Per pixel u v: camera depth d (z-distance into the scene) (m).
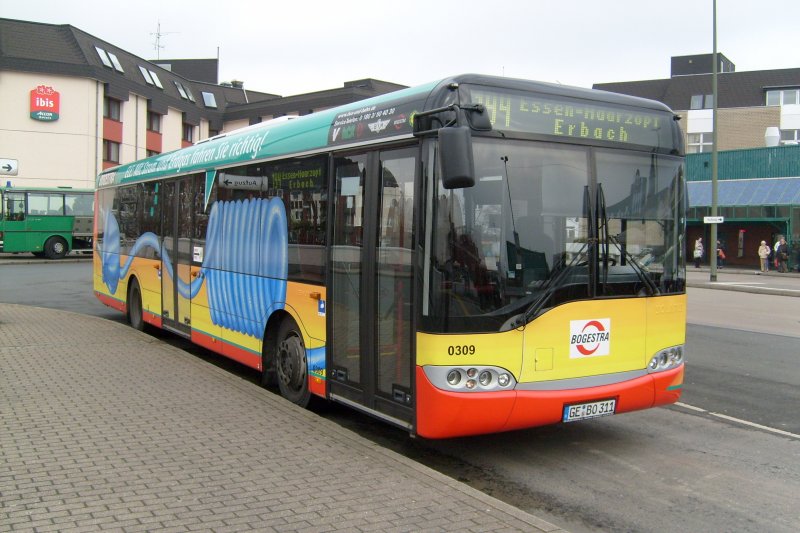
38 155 40.62
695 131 54.62
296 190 7.22
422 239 5.24
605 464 5.98
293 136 7.37
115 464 5.08
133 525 4.04
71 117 41.41
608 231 5.71
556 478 5.63
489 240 5.23
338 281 6.44
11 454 5.27
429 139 5.24
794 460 6.12
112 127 44.44
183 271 10.12
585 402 5.53
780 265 35.28
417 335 5.27
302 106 50.62
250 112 54.47
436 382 5.12
